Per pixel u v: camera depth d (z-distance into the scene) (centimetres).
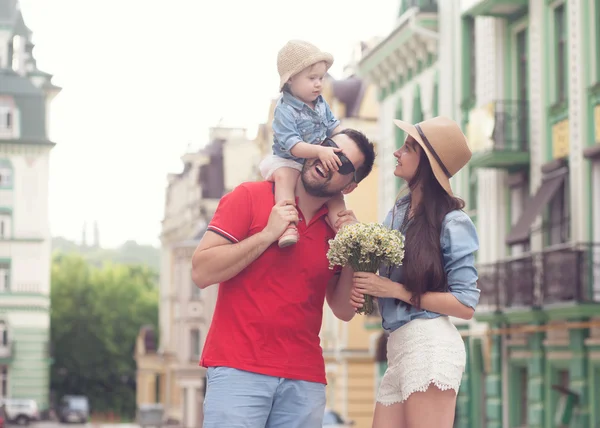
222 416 589
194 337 7512
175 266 7662
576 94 2386
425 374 586
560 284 2300
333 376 4269
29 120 6825
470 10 2858
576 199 2367
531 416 2539
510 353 2700
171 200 8662
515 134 2658
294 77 606
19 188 6819
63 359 9900
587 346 2314
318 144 612
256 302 594
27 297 6825
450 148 599
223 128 7912
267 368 590
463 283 590
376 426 611
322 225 609
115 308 10069
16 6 6994
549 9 2550
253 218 601
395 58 3569
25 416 6544
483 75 2875
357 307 593
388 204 3741
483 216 2848
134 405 10000
